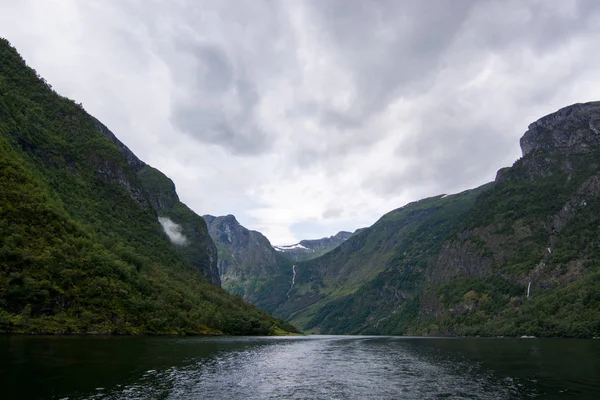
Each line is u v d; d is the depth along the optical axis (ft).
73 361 186.60
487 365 235.61
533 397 146.82
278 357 273.75
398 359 273.13
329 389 161.79
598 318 608.19
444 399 144.66
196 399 136.05
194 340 379.55
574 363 239.71
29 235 361.92
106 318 374.43
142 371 176.96
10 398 120.88
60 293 344.28
